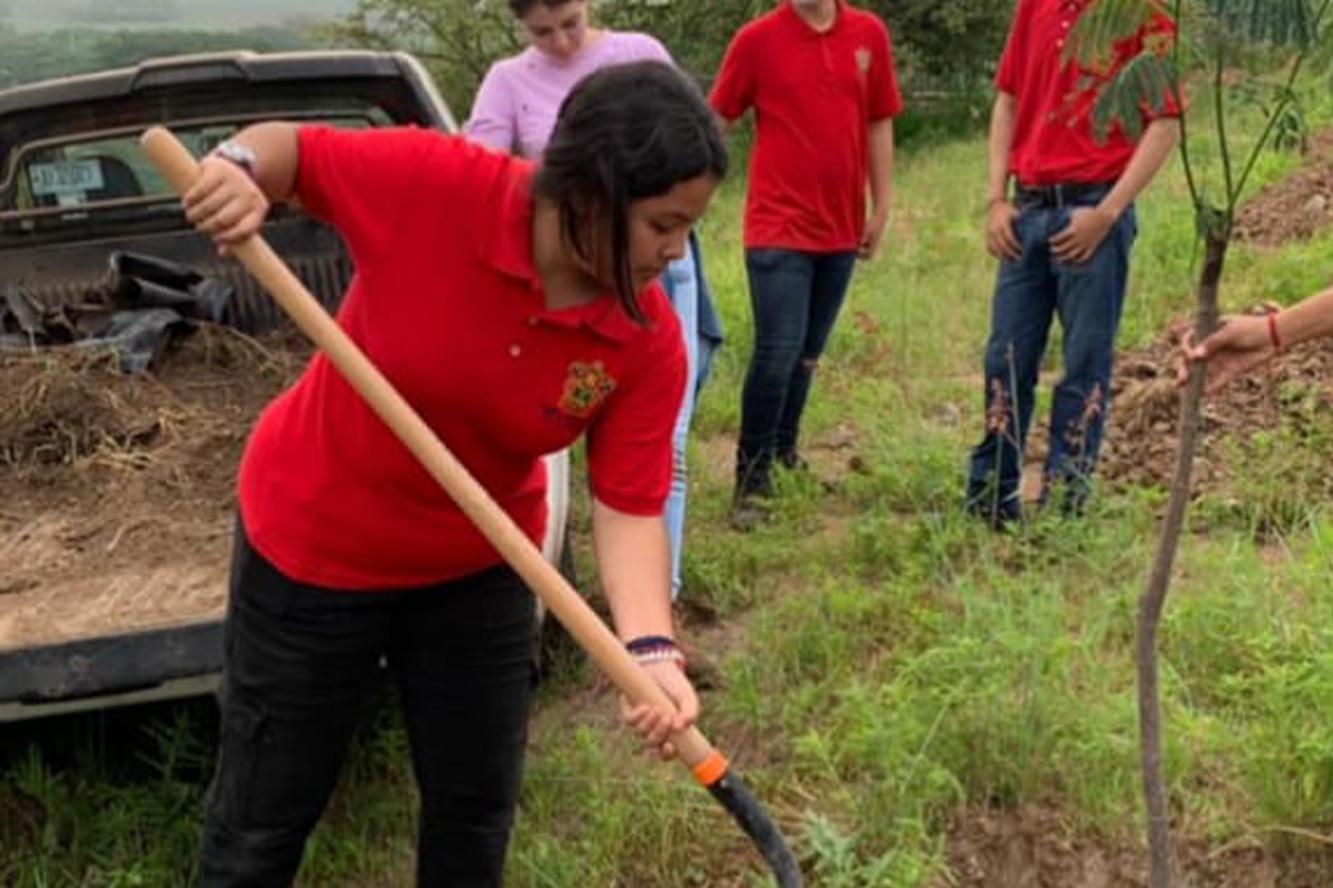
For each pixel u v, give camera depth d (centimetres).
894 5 1798
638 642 233
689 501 521
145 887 330
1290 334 250
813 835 301
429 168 213
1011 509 456
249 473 244
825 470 554
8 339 461
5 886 334
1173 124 417
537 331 218
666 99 196
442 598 248
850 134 479
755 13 1700
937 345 698
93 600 329
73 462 402
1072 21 426
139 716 386
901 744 338
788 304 483
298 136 215
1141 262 780
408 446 218
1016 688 347
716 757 229
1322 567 401
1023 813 331
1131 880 321
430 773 263
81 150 498
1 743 379
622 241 200
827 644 397
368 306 222
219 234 207
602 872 330
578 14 385
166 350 464
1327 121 1031
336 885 337
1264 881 319
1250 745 337
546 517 263
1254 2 222
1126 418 554
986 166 1369
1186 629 380
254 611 244
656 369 233
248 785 253
